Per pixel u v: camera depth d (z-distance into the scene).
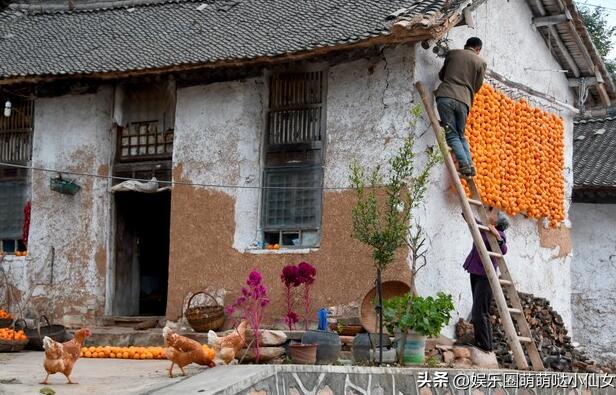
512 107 14.01
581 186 17.61
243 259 12.92
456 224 12.69
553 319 13.85
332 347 9.81
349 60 12.56
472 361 11.43
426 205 12.04
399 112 12.09
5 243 14.90
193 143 13.52
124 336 12.80
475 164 12.84
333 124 12.59
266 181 13.12
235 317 12.71
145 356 10.88
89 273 14.05
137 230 14.75
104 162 14.23
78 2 16.78
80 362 10.39
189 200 13.43
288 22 13.47
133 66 13.14
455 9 11.78
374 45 11.91
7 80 13.93
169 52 13.41
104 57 13.88
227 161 13.28
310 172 12.84
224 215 13.20
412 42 11.85
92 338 12.88
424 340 10.42
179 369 9.23
